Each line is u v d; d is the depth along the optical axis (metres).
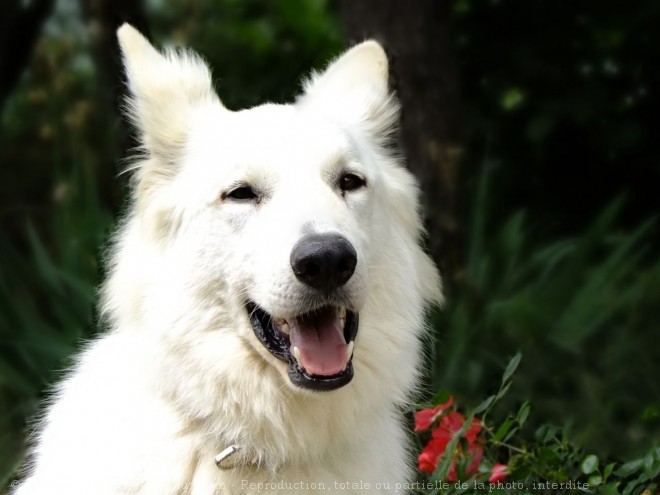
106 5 12.29
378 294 7.26
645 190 15.13
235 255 6.97
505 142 15.15
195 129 7.55
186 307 7.07
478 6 14.88
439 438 8.85
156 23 18.59
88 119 17.22
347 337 6.98
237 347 7.01
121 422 7.01
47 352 12.28
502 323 12.20
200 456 6.98
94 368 7.44
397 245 7.56
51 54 19.05
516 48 14.90
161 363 7.07
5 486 9.20
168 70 7.77
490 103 15.09
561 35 14.80
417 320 7.57
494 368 11.74
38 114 19.12
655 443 9.27
